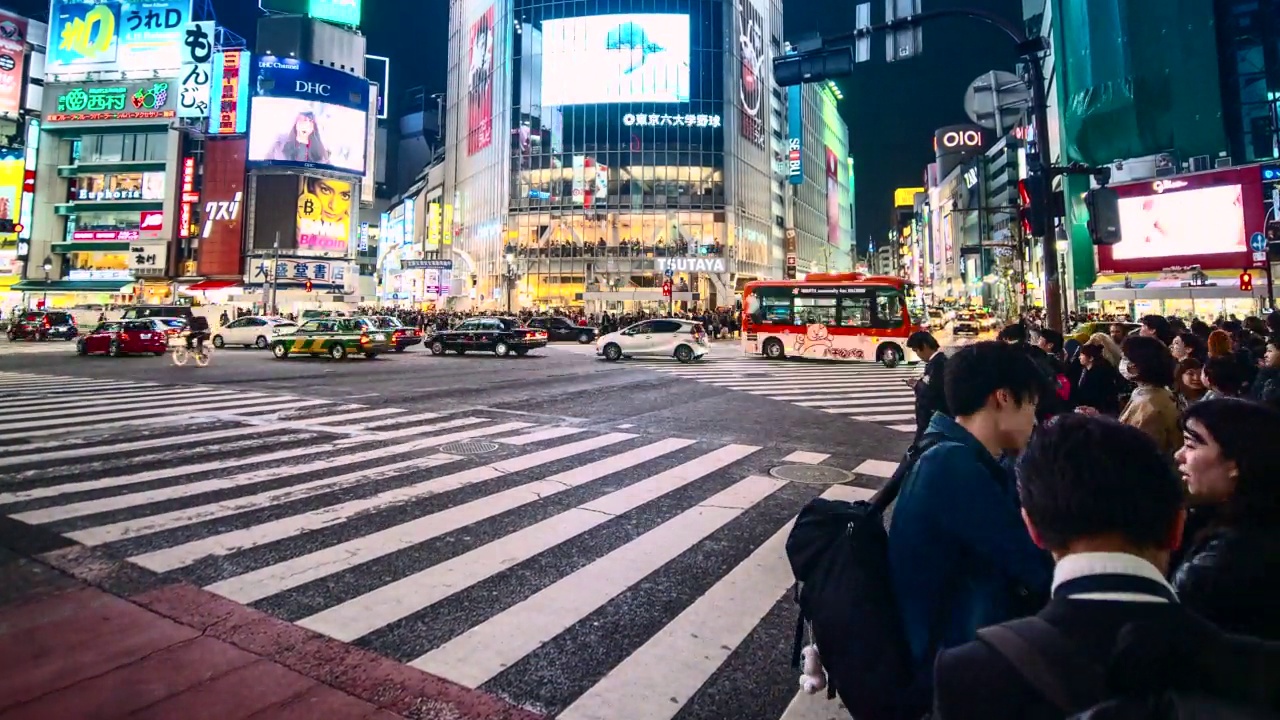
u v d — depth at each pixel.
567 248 56.66
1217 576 1.50
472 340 26.25
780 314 23.30
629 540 4.85
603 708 2.73
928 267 121.19
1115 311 36.44
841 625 1.68
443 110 105.44
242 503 5.65
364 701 2.73
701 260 55.72
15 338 31.75
